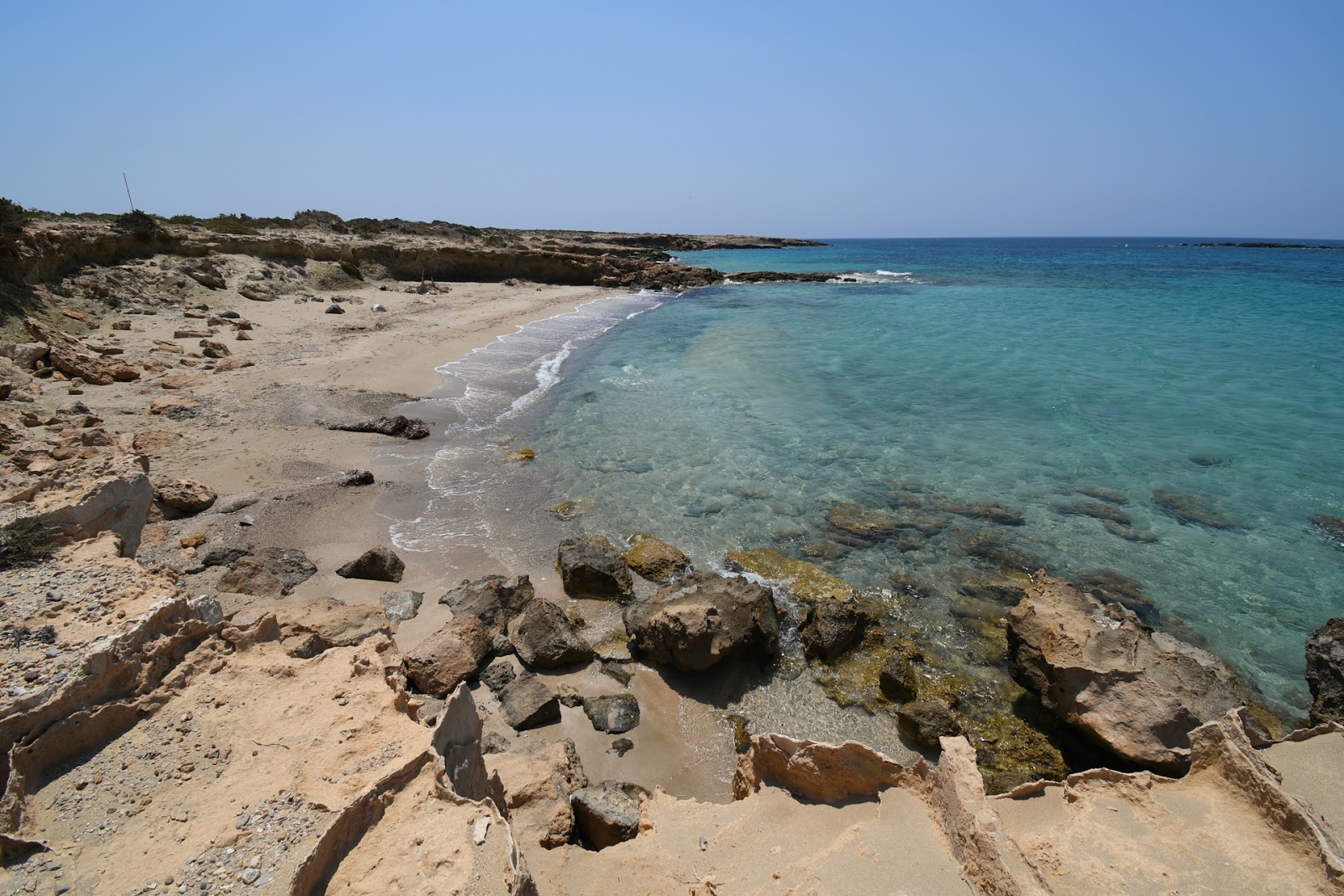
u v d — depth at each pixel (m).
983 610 11.68
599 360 29.64
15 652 6.17
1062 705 8.77
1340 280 64.25
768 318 42.69
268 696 6.50
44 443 13.76
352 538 13.48
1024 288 60.06
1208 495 15.70
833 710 9.57
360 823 5.20
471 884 4.68
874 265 97.75
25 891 4.58
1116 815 6.20
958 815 5.84
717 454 18.31
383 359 26.20
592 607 11.78
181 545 12.33
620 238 134.50
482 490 16.11
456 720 6.54
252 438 17.19
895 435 19.73
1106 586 12.23
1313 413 21.20
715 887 5.77
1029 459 17.86
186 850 4.89
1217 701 8.44
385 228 66.00
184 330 26.77
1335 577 12.44
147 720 6.13
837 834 6.41
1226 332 35.53
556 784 7.70
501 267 58.34
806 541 13.94
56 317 24.83
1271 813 5.85
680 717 9.48
